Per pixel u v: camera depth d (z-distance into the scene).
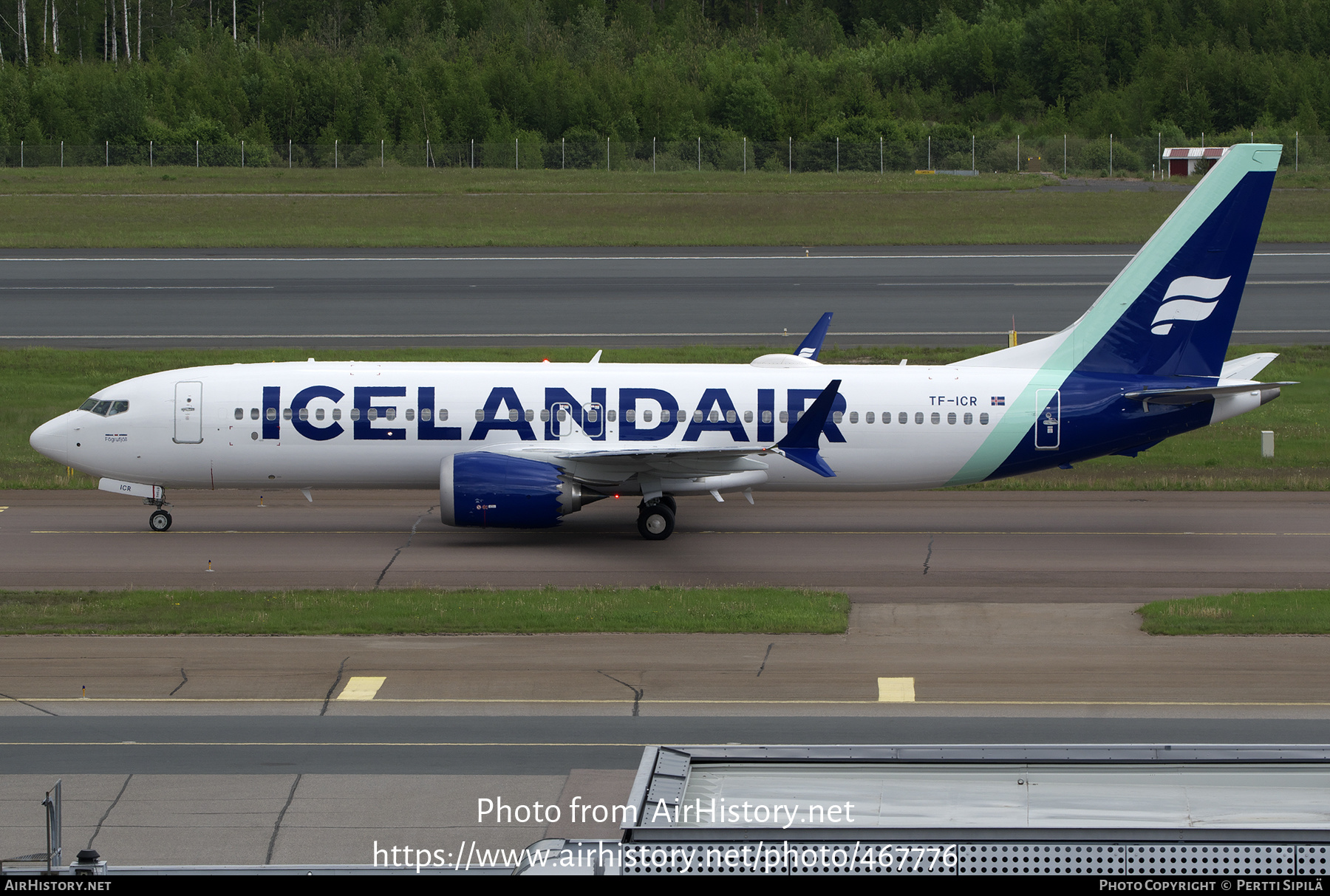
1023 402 92.38
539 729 53.09
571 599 72.31
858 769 32.78
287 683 58.59
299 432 91.31
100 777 47.66
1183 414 92.88
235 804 45.44
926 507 102.88
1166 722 53.28
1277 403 138.12
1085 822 30.23
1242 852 26.59
